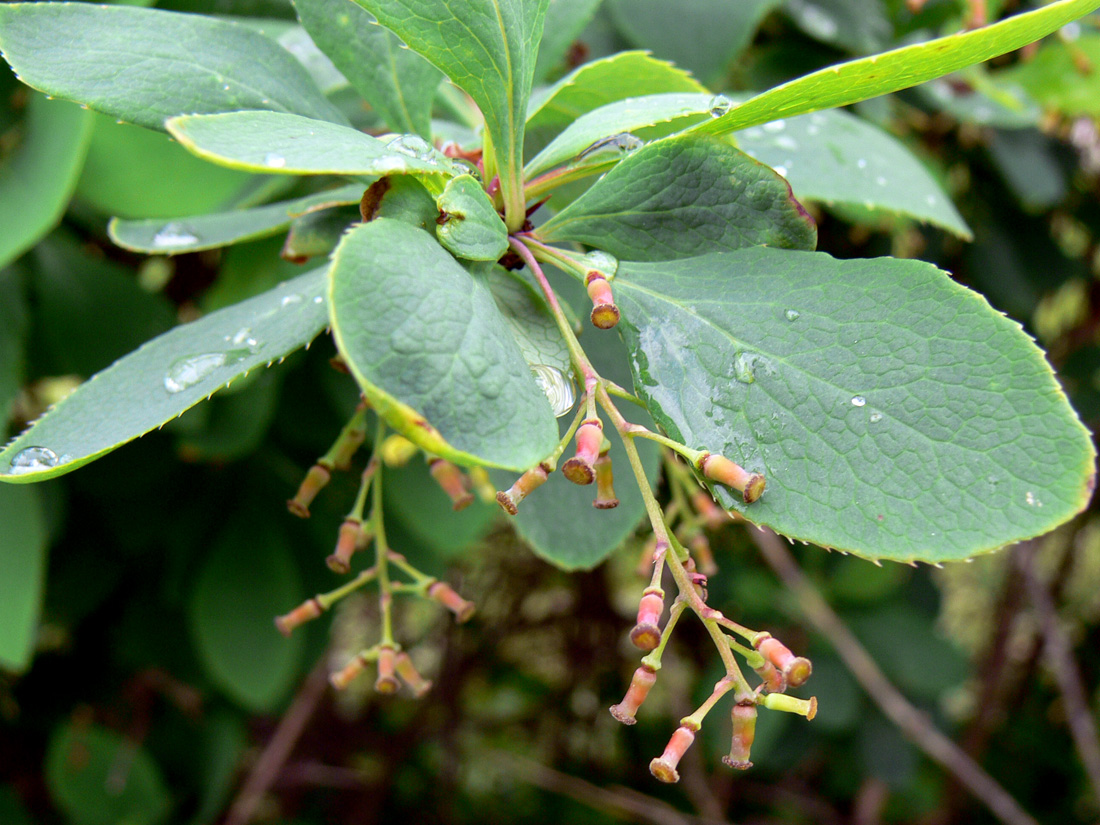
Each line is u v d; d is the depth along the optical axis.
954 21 0.29
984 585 0.58
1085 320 0.40
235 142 0.11
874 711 0.42
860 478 0.11
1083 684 0.57
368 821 0.51
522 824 0.54
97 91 0.13
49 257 0.27
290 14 0.24
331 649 0.40
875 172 0.19
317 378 0.29
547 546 0.17
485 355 0.10
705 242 0.13
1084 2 0.10
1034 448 0.11
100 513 0.32
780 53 0.28
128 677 0.38
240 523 0.31
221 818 0.46
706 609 0.12
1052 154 0.34
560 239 0.13
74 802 0.36
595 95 0.16
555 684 0.58
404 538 0.31
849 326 0.12
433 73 0.15
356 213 0.16
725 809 0.51
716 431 0.12
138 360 0.13
